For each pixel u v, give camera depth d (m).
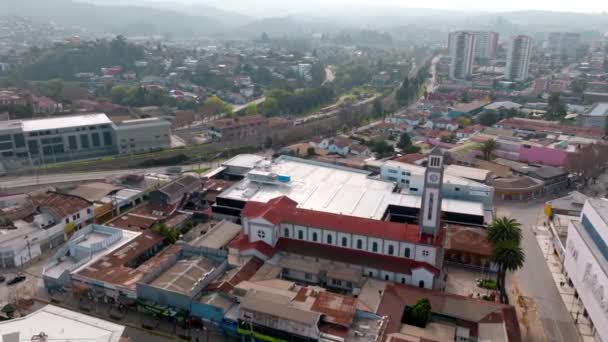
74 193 148.50
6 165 191.38
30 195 143.12
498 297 100.88
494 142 195.12
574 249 104.56
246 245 108.94
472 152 193.75
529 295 103.06
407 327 85.25
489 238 101.06
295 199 134.25
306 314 81.62
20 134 198.38
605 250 91.44
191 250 108.00
